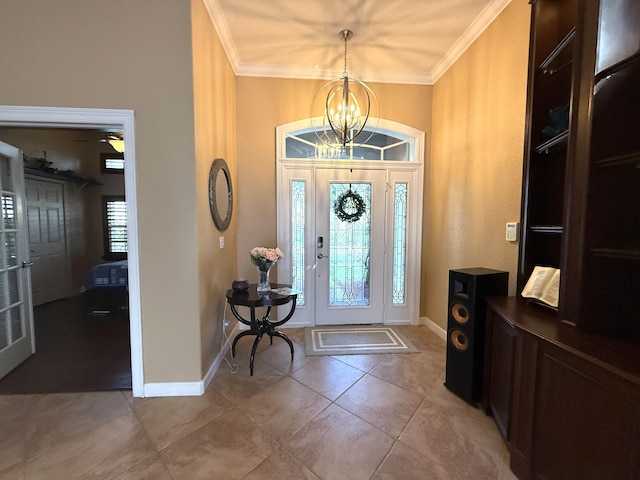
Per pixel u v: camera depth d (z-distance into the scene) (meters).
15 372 2.36
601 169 1.27
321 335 3.18
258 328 2.55
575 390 1.13
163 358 2.05
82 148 5.04
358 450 1.59
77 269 4.91
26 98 1.84
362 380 2.29
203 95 2.12
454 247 2.90
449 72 2.98
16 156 2.43
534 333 1.32
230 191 2.86
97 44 1.86
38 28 1.82
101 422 1.79
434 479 1.42
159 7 1.88
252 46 2.78
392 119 3.32
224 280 2.74
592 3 1.25
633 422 0.92
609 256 1.24
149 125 1.92
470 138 2.64
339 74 3.23
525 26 2.01
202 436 1.68
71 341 2.99
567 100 1.77
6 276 2.33
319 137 3.32
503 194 2.23
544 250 1.86
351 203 3.39
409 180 3.43
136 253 1.98
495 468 1.48
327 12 2.31
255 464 1.49
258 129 3.21
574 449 1.13
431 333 3.25
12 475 1.42
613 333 1.29
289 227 3.35
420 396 2.08
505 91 2.21
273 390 2.14
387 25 2.47
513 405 1.48
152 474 1.43
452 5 2.24
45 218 4.41
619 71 1.20
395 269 3.52
